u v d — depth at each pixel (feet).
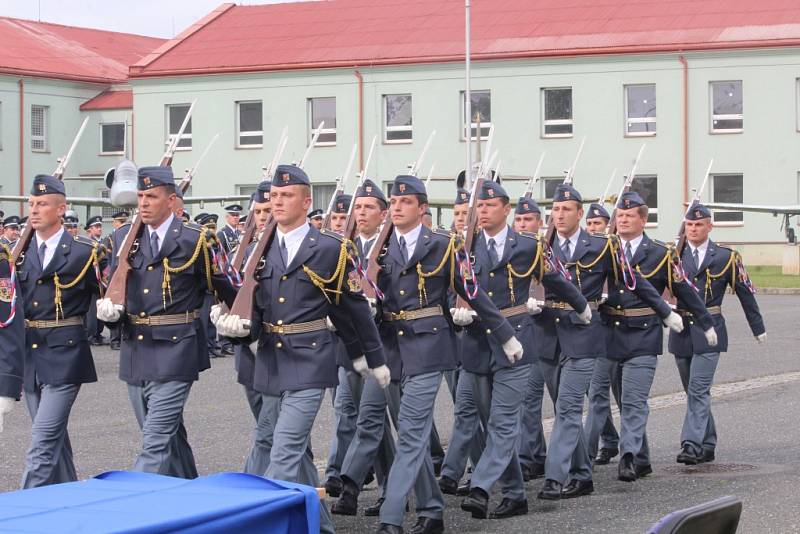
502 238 34.14
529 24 175.01
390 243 31.68
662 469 39.32
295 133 178.81
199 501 16.26
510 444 32.55
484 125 172.86
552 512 33.22
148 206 29.91
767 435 44.93
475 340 32.89
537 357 33.73
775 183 164.55
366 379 32.22
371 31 181.27
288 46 182.39
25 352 31.04
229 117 181.68
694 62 165.58
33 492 17.07
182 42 189.26
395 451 33.45
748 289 42.70
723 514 14.79
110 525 14.87
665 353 71.77
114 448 42.65
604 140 168.55
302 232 28.50
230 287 30.19
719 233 168.25
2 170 188.65
